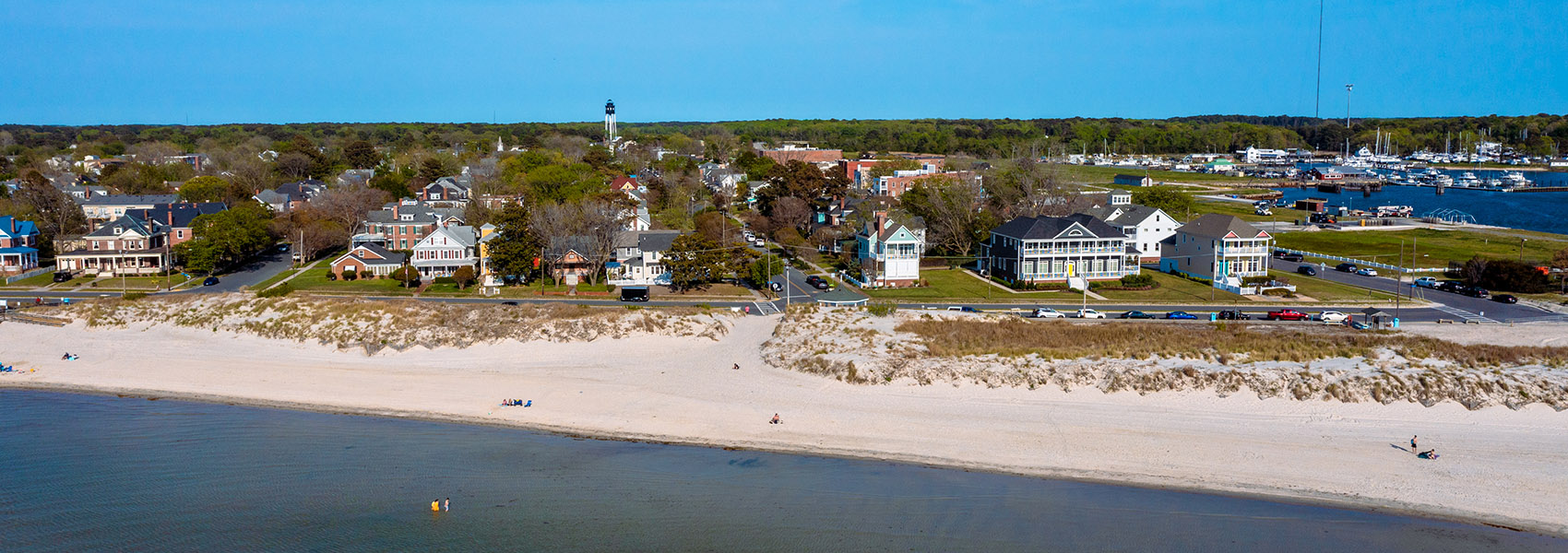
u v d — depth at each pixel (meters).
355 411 97.69
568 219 165.12
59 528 71.94
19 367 113.50
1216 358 104.31
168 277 160.62
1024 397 97.38
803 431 90.19
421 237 195.88
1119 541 68.31
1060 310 137.00
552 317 126.12
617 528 70.62
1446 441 84.75
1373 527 69.75
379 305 131.12
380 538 69.44
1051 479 79.25
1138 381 98.12
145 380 108.44
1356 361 102.62
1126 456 83.25
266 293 139.75
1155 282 158.00
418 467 82.69
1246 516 71.94
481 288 155.75
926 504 74.69
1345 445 84.44
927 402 96.94
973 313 131.62
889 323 124.62
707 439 88.94
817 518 72.19
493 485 79.06
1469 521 70.75
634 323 124.00
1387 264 183.12
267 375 109.69
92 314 133.12
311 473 81.81
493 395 101.56
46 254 187.38
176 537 70.06
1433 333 120.75
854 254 184.50
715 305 142.38
